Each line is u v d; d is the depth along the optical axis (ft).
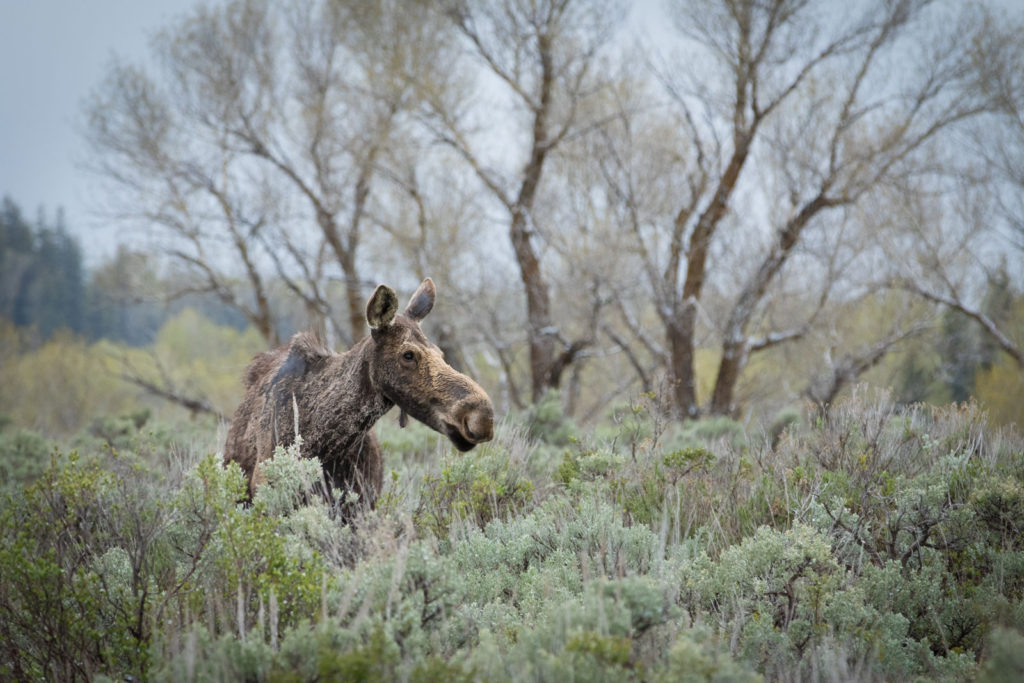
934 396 178.60
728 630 42.83
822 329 191.83
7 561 44.39
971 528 53.93
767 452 68.49
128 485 65.16
